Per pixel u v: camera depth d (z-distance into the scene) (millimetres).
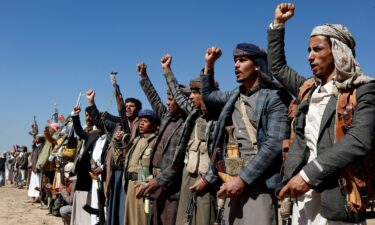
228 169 3420
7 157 28406
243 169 3223
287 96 3422
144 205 5004
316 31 2732
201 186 3834
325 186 2520
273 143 3215
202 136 4176
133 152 5367
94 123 7012
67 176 8430
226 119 3578
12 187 22969
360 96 2436
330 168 2396
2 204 13477
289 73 3363
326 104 2623
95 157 6820
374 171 2449
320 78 2766
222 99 3898
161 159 4855
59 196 10000
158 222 4613
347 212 2445
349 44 2654
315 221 2662
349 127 2445
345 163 2371
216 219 3770
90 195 7039
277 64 3395
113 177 5836
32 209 12234
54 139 10664
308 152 2736
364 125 2371
